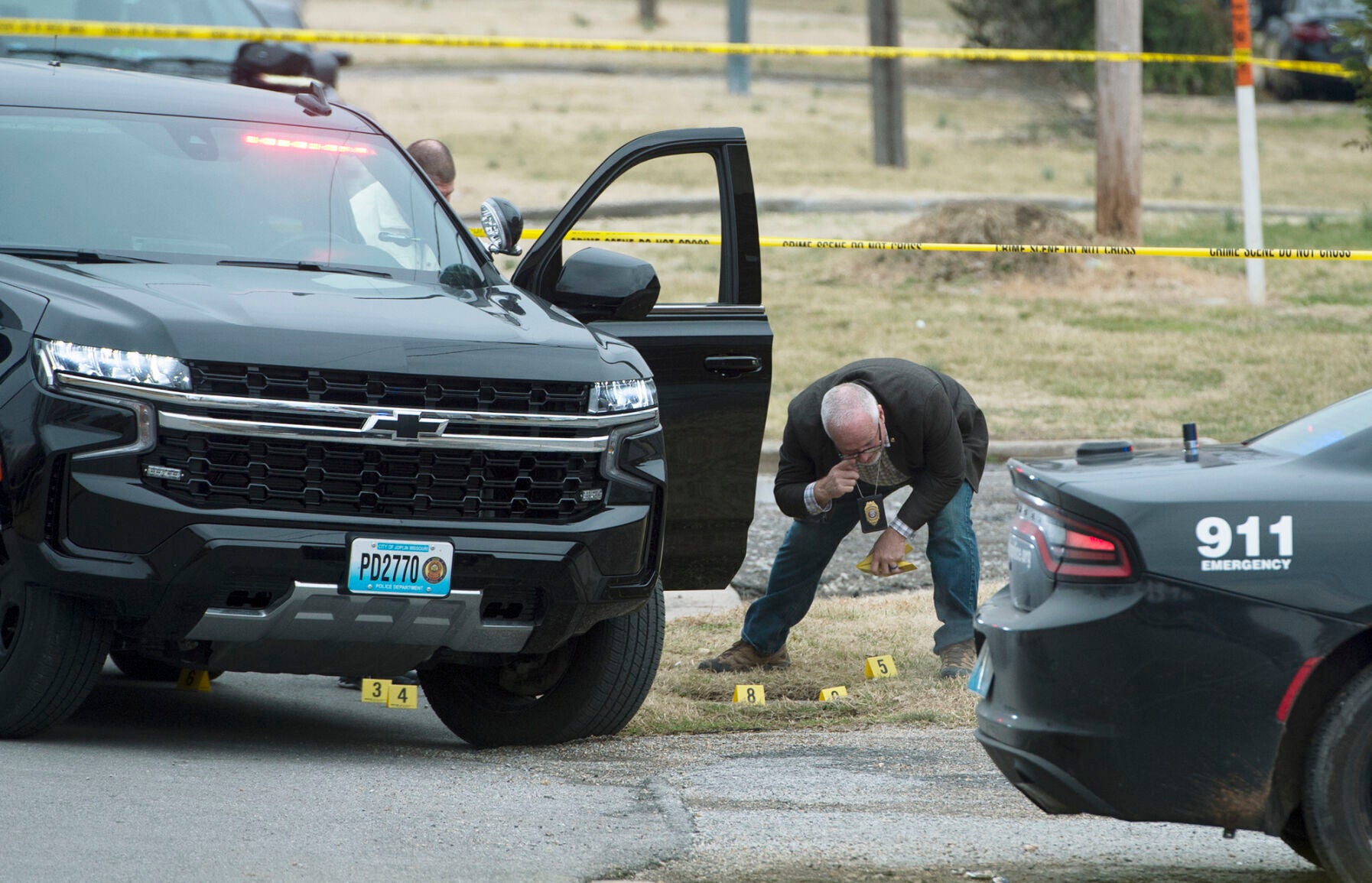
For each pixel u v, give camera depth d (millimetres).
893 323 63375
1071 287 70438
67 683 20250
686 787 20219
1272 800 15227
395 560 20000
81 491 19172
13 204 22719
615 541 21234
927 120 130500
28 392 19562
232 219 23531
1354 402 16781
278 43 52031
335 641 20203
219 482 19547
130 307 19938
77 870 15469
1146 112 136625
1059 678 15375
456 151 99500
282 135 25172
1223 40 147125
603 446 21266
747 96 138875
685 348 25016
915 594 33125
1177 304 68000
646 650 23000
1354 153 118562
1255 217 67688
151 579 19281
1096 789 15312
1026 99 131625
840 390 24766
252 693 27594
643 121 118812
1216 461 16125
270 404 19516
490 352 20734
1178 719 15109
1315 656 14938
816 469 26438
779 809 19172
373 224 24359
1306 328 62969
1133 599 15148
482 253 24969
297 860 16234
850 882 16250
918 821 18672
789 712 25094
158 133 24391
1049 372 55406
